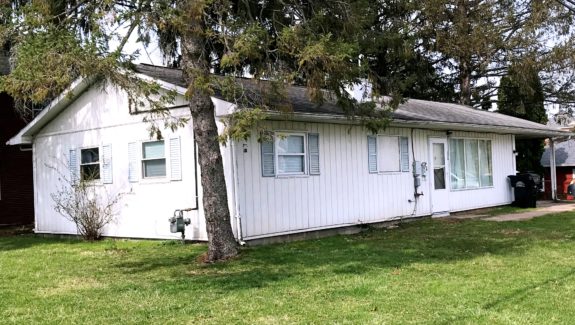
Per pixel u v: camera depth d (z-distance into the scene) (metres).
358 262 8.88
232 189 10.91
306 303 6.30
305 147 12.51
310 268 8.47
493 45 26.98
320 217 12.73
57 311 6.33
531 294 6.49
